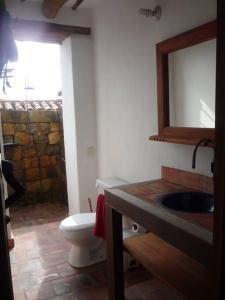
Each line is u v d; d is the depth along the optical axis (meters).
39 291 2.08
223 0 0.61
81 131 3.14
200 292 1.34
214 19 1.57
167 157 2.07
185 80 1.81
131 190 1.84
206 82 1.66
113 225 1.85
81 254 2.39
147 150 2.29
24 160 4.18
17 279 2.24
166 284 1.44
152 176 2.27
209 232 1.17
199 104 1.72
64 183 4.32
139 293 2.03
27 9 2.73
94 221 2.39
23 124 4.12
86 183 3.22
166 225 1.31
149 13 1.96
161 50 1.94
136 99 2.37
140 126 2.35
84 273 2.31
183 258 1.66
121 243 1.88
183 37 1.74
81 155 3.17
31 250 2.74
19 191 1.15
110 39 2.68
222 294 0.66
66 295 2.03
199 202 1.73
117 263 1.89
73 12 2.95
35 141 4.22
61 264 2.46
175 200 1.72
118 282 1.90
